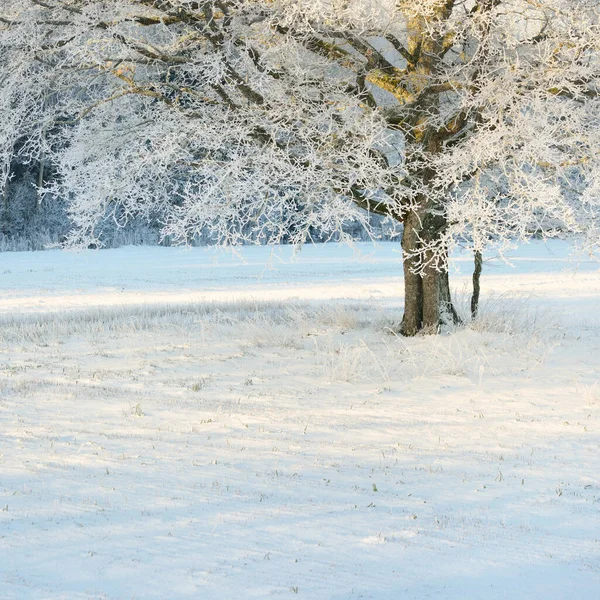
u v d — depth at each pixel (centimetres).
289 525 668
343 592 535
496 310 1998
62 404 1162
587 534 654
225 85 1439
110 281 3547
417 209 1579
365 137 1307
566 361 1530
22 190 5588
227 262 4625
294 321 1978
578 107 1433
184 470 834
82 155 1533
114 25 1270
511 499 748
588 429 1032
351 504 728
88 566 576
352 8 1299
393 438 988
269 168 1341
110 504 718
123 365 1498
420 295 1742
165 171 1520
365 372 1395
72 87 1555
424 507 722
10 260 4691
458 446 949
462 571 573
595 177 1318
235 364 1504
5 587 536
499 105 1311
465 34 1452
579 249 1405
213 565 580
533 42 1365
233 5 1295
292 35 1314
